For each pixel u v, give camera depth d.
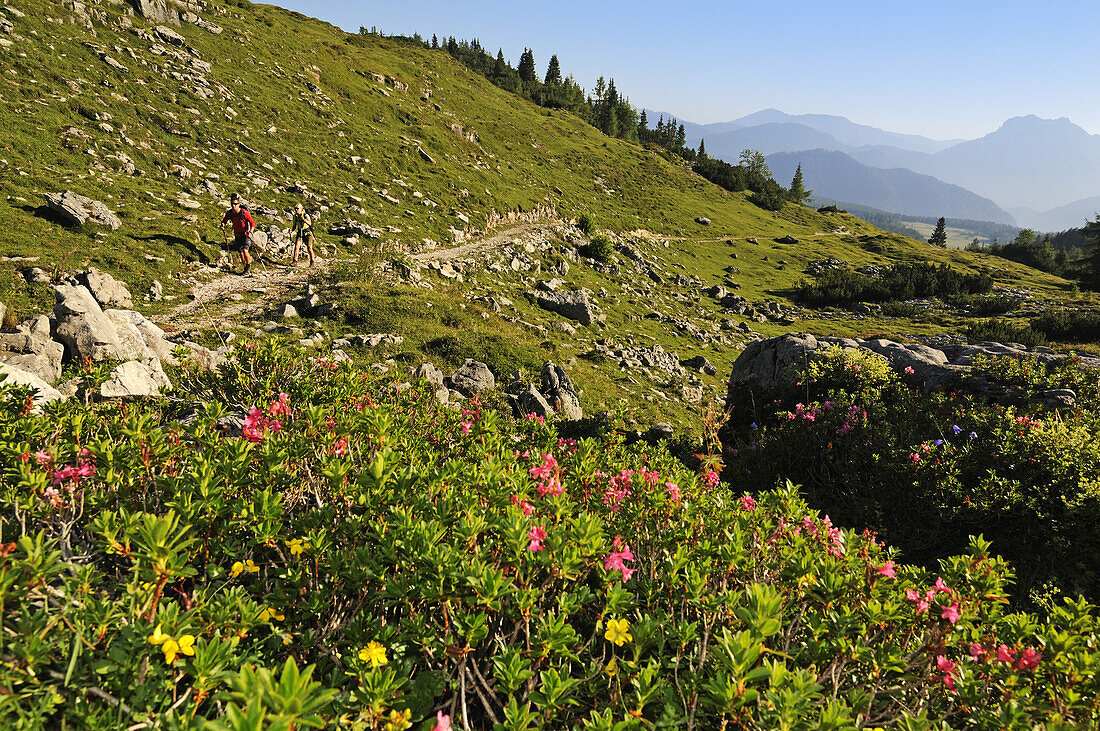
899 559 6.81
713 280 55.66
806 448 9.09
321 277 21.67
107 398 7.50
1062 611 3.16
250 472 3.43
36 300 13.47
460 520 2.88
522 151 73.62
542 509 3.40
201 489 2.85
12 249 15.73
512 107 99.31
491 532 2.99
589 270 43.25
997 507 6.77
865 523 7.32
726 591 2.86
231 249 22.34
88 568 2.21
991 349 12.39
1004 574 3.52
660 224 70.94
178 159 28.61
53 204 18.45
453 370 16.00
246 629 2.20
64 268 15.59
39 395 6.69
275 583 2.67
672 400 21.36
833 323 45.78
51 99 26.55
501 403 14.10
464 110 77.44
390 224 34.12
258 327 15.59
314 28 81.69
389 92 62.56
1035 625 2.99
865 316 49.75
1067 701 2.48
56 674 1.82
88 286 14.66
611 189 76.75
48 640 1.95
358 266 23.31
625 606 2.58
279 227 26.58
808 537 3.83
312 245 25.84
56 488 3.21
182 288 18.09
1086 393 9.48
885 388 10.96
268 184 31.61
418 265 27.31
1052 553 6.20
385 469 3.20
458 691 2.32
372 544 2.95
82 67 31.00
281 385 6.56
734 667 2.05
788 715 1.92
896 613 2.83
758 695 1.98
